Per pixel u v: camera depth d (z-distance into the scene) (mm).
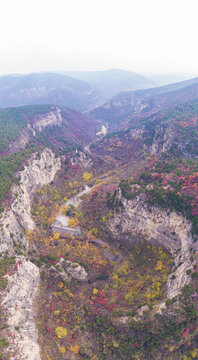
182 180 113625
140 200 117938
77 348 78500
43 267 99438
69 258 107688
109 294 94375
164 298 84438
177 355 74812
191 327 73000
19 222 112312
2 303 73938
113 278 103688
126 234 123562
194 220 92438
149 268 106250
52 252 111688
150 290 91750
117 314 82875
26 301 83188
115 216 128500
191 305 72250
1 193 108062
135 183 128875
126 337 77812
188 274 78625
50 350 75500
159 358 74188
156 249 111438
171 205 104875
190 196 99500
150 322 76438
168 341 73688
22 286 84688
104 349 78375
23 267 90312
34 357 69750
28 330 75625
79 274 102188
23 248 102312
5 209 104562
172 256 103312
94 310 87438
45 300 90188
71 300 94438
